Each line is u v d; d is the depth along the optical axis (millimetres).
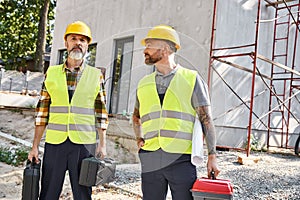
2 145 5906
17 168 4457
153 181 2076
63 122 2453
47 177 2469
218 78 6969
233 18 7520
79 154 2438
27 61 21453
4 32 20266
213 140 2051
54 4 21328
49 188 2445
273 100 8758
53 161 2453
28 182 2410
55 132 2465
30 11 19906
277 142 8844
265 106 8531
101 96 2434
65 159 2447
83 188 2449
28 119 8523
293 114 9172
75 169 2432
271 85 8430
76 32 2434
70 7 11016
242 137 7680
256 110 8242
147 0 8398
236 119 7531
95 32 9836
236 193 4039
